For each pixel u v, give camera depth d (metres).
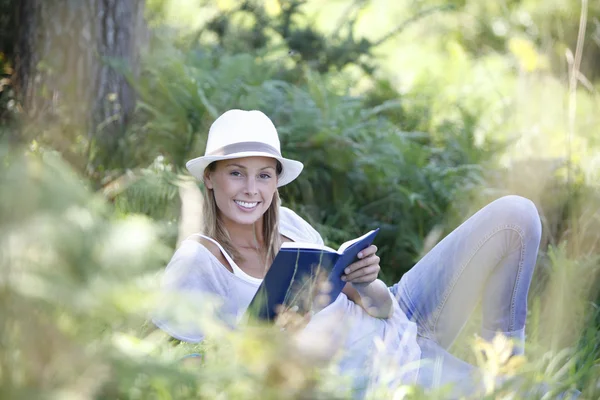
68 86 9.41
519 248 5.92
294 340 3.56
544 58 12.96
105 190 7.57
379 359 4.50
